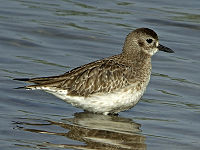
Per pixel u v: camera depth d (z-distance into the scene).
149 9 28.77
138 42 18.95
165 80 21.67
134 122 18.03
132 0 29.97
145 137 16.73
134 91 18.30
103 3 29.33
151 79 21.73
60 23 26.58
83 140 16.20
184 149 15.87
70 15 27.58
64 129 16.95
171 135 16.95
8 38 24.56
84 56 23.56
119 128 17.39
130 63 18.72
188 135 17.00
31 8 28.09
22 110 18.33
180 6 29.28
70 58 23.22
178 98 20.17
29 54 23.30
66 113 18.50
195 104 19.66
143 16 27.89
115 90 18.16
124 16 27.81
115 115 18.67
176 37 26.05
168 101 19.92
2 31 25.23
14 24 26.09
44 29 25.80
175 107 19.38
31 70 21.66
